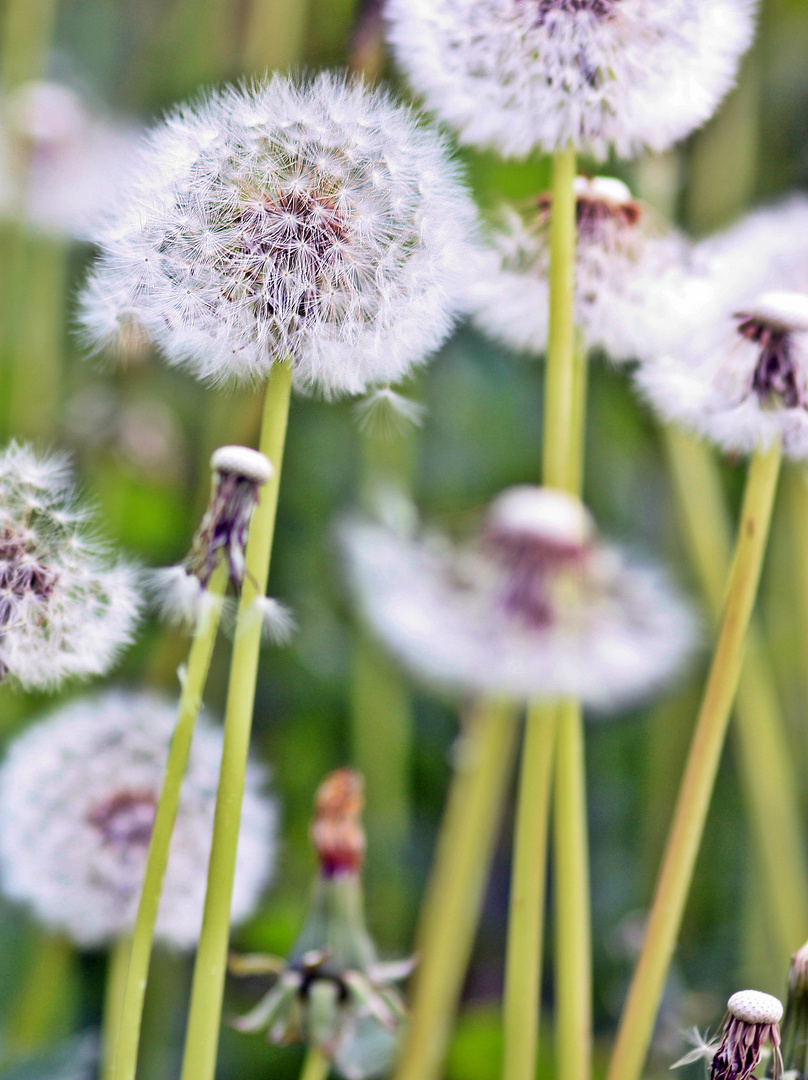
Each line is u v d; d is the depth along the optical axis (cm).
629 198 50
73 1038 54
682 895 47
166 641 66
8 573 45
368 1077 55
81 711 53
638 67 47
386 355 44
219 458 43
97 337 44
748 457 77
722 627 47
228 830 44
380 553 60
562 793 48
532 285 50
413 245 44
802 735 75
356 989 49
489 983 68
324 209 44
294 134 44
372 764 70
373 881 68
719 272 50
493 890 71
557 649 56
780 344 46
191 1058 44
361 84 45
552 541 57
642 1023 47
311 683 76
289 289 43
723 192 76
